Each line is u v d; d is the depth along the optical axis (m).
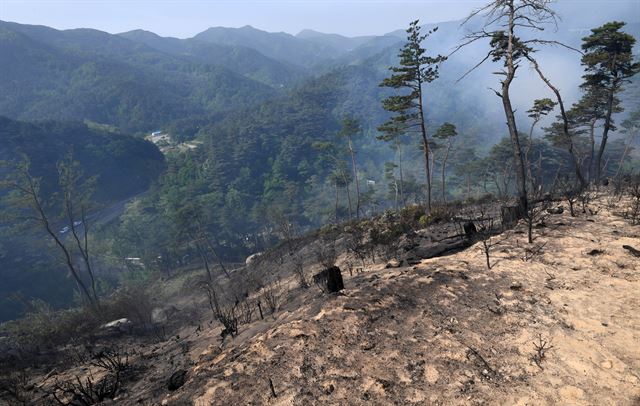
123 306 19.70
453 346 4.62
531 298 5.61
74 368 8.70
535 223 9.34
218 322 11.27
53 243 45.47
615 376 3.93
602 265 6.37
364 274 9.02
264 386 4.11
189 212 53.38
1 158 100.19
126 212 89.75
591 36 23.94
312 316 5.58
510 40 11.28
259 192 120.44
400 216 19.09
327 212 79.94
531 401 3.71
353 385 4.05
